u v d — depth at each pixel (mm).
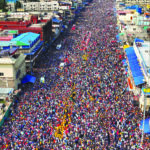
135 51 103125
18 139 56375
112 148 53750
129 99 75812
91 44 137875
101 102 73500
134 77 79812
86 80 89500
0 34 116750
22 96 77875
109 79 90562
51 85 86000
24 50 103000
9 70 79875
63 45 138250
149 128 58844
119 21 171500
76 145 54500
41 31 125812
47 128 60562
